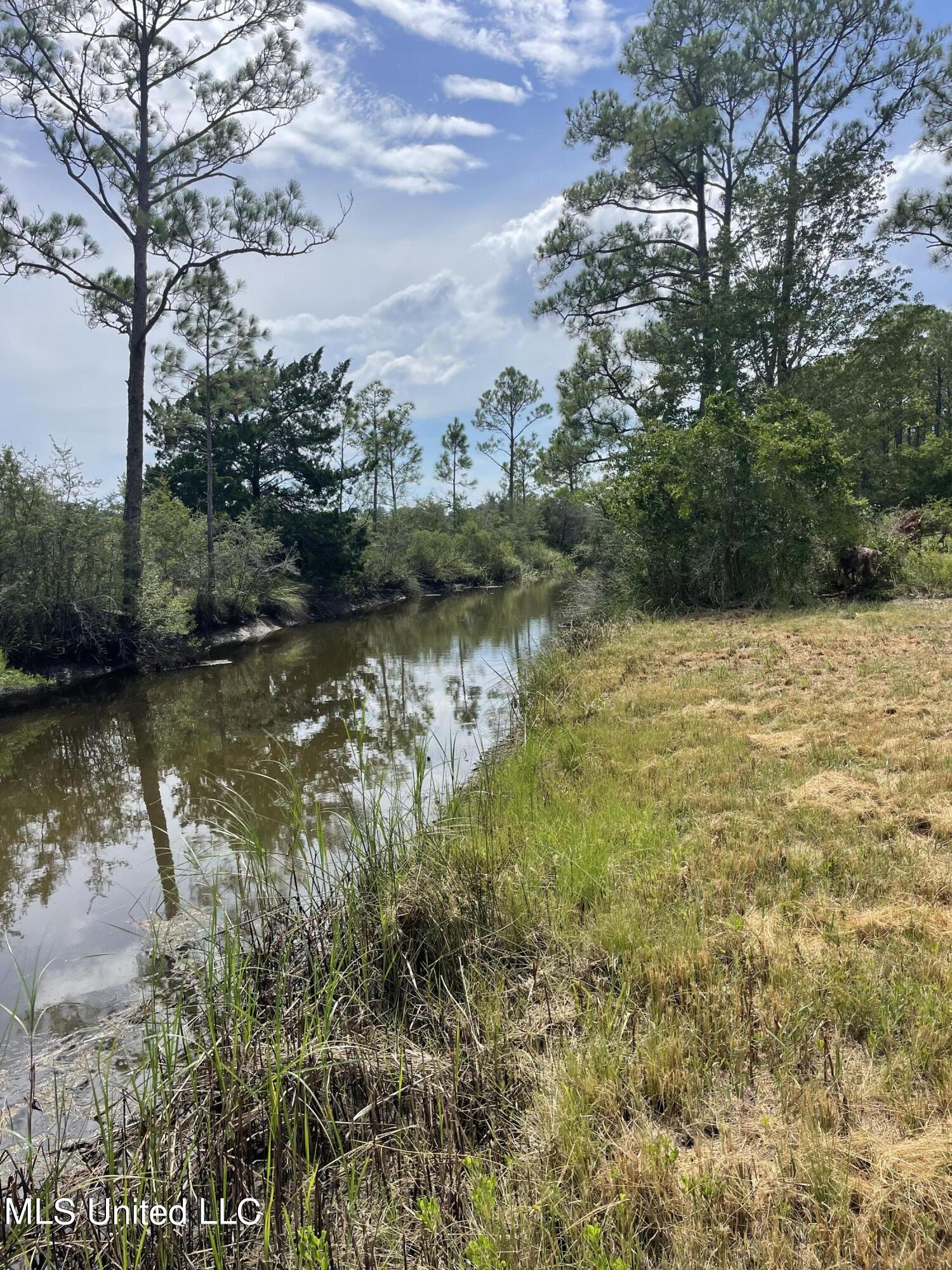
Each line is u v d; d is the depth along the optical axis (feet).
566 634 46.37
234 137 57.93
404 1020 11.93
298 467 89.61
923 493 80.59
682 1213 7.67
